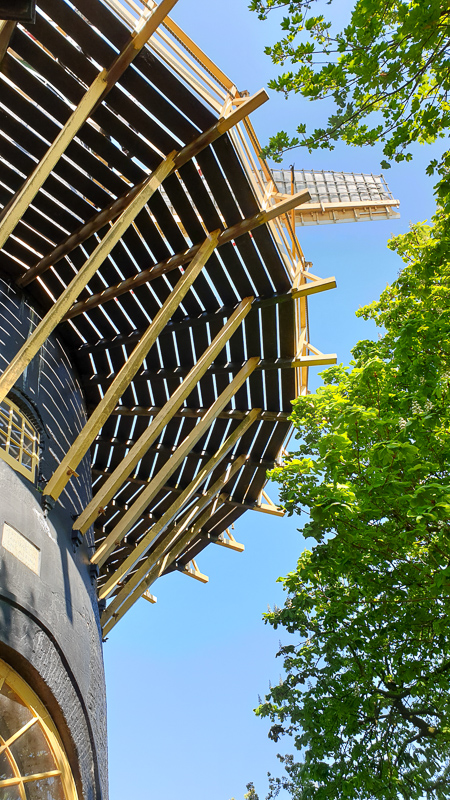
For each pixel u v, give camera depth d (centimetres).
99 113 856
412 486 625
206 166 902
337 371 859
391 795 688
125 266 1084
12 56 797
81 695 749
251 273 1030
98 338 1223
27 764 610
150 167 925
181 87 812
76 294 786
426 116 529
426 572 641
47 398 976
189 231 998
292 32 499
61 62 810
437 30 456
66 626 760
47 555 768
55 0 733
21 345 943
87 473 1167
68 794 636
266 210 921
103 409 881
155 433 969
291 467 725
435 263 647
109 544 1008
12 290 1031
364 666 786
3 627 612
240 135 919
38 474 838
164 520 1153
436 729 728
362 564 709
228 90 860
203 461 1370
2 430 784
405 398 689
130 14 745
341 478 668
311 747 762
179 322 1131
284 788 859
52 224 1012
